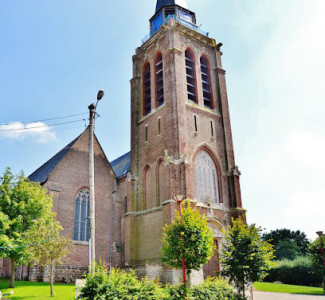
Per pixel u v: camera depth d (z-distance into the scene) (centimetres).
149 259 3719
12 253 2828
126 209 4316
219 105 4512
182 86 4109
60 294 2548
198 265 2166
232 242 2378
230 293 2014
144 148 4325
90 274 1656
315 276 4603
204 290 1875
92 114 2134
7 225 2767
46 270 3456
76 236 3906
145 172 4225
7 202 2991
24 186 3147
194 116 4138
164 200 3791
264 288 3647
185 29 4566
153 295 1630
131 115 4678
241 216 3884
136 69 4925
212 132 4262
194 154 3950
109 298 1498
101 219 4172
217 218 3791
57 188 3872
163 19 4850
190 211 2262
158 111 4231
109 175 4456
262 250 2327
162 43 4516
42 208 3092
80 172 4181
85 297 1543
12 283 2902
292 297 2861
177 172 3634
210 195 3922
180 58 4272
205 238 2197
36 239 2742
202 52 4678
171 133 3853
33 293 2567
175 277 3192
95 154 4428
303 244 9338
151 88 4531
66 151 4328
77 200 4081
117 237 4166
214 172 4112
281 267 5094
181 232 2084
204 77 4628
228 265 2344
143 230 3944
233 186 4053
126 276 1772
